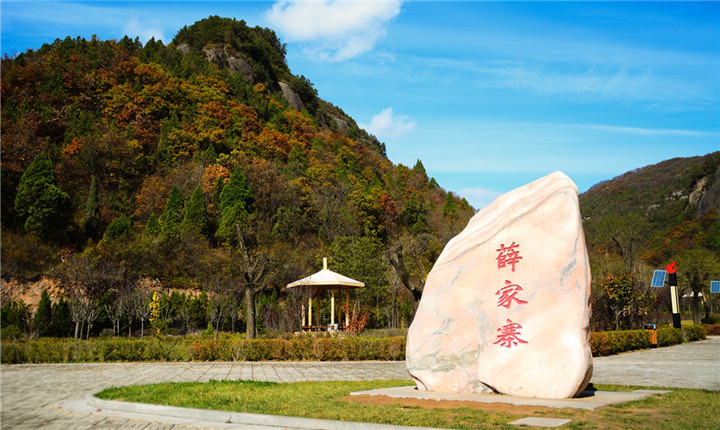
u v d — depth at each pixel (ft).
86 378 51.55
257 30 408.26
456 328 38.19
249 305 85.20
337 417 28.84
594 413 28.58
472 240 39.52
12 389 44.06
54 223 142.20
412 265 131.95
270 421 29.30
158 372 56.80
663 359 70.49
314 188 219.20
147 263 132.16
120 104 221.25
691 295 198.39
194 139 217.97
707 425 25.25
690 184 365.61
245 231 151.02
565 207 36.17
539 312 35.37
